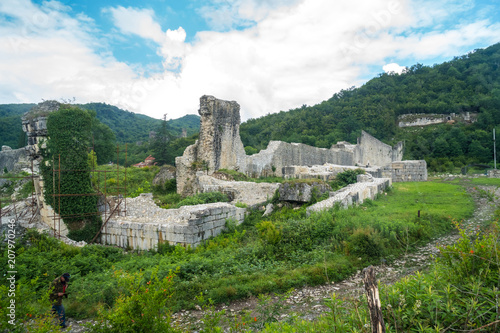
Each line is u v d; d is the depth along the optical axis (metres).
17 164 27.00
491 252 3.98
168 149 51.25
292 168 28.25
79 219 13.09
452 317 3.45
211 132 23.14
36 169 14.17
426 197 17.97
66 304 6.66
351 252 8.66
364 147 46.56
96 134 41.56
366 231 9.07
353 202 14.40
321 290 6.80
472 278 3.72
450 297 3.65
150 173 29.75
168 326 3.79
